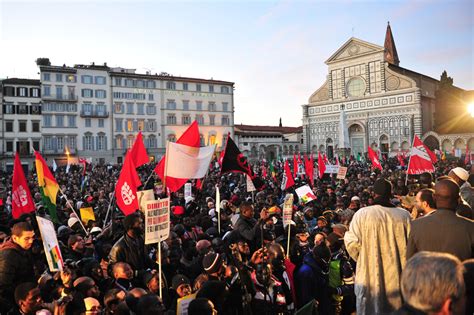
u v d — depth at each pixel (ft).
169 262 26.22
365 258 17.44
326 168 81.35
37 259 26.43
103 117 262.47
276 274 22.79
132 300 16.70
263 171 108.17
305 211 41.34
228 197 67.92
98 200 64.59
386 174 88.48
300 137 334.85
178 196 69.36
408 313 7.78
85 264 22.75
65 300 17.76
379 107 269.03
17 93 244.22
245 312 19.16
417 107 251.80
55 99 249.55
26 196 33.17
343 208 44.39
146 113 277.44
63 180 107.14
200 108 296.92
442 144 248.32
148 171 160.86
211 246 25.90
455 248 14.48
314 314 19.20
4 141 240.32
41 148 248.32
